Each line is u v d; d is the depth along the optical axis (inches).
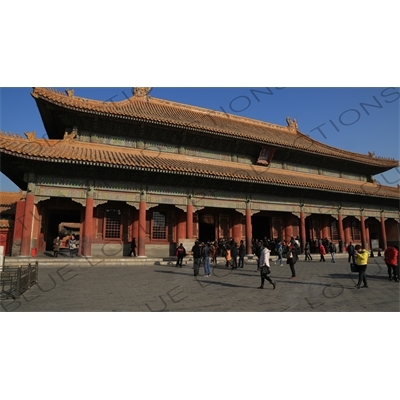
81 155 1015.6
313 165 1713.8
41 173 1041.5
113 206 1251.8
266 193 1445.6
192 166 1236.5
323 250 1333.7
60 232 2212.1
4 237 1119.0
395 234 1927.9
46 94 1030.4
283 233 1627.7
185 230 1339.8
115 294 552.4
